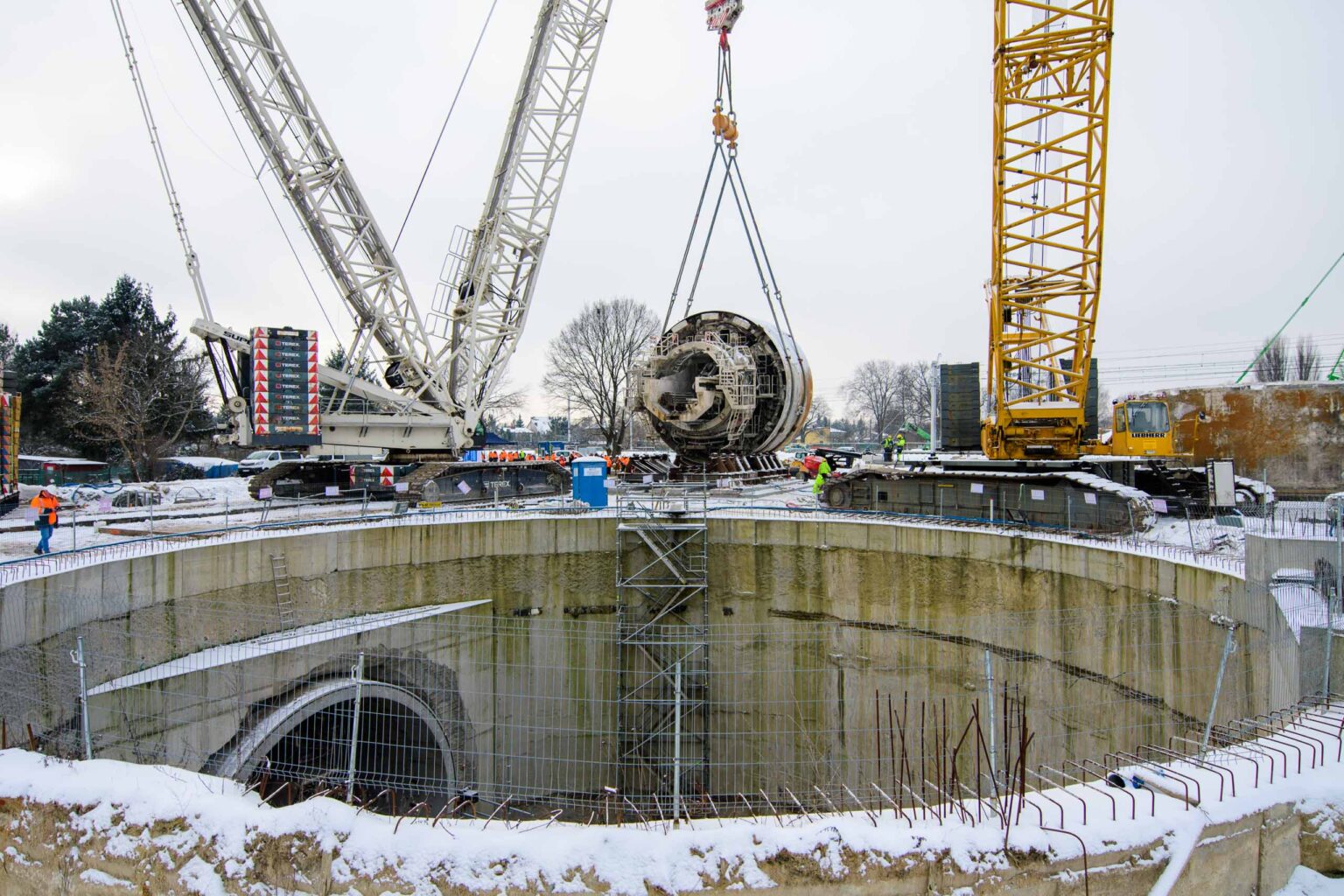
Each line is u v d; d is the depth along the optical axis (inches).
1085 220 765.3
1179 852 240.5
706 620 716.0
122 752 434.3
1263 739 308.2
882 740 689.6
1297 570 436.1
